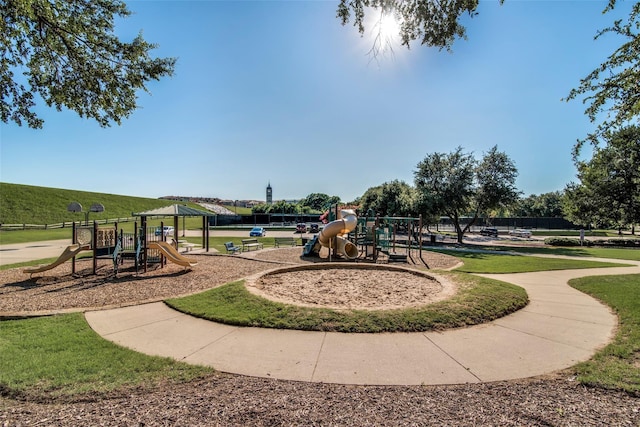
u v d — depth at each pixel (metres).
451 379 3.60
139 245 11.49
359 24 4.80
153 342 4.71
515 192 29.02
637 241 26.02
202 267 12.21
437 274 9.37
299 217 79.75
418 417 2.80
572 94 6.95
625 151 21.39
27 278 10.11
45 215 56.12
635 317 5.79
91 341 4.66
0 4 4.62
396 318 5.45
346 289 8.08
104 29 5.88
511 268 12.52
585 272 11.47
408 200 29.12
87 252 17.45
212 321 5.64
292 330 5.17
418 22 4.70
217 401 3.08
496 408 2.95
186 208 18.34
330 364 3.99
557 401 3.08
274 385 3.45
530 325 5.52
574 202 25.92
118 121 6.69
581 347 4.54
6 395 3.18
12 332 5.04
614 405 3.00
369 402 3.08
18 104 6.09
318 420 2.75
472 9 4.52
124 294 7.94
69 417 2.79
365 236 17.45
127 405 2.99
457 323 5.42
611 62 6.21
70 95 6.20
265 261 13.84
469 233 44.19
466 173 29.14
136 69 6.26
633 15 5.91
